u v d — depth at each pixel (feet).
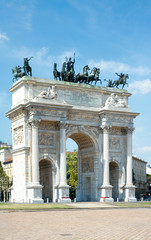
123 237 111.45
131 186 351.05
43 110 317.42
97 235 116.26
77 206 270.46
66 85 339.57
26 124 320.09
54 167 326.85
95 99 355.97
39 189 308.19
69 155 584.40
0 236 114.93
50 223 154.10
